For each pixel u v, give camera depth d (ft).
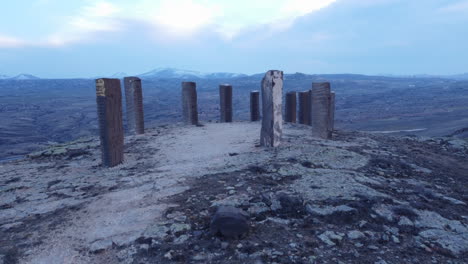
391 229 10.36
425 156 22.76
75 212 12.55
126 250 9.37
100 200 13.69
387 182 15.16
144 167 19.49
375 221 10.89
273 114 21.61
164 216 11.50
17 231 11.07
